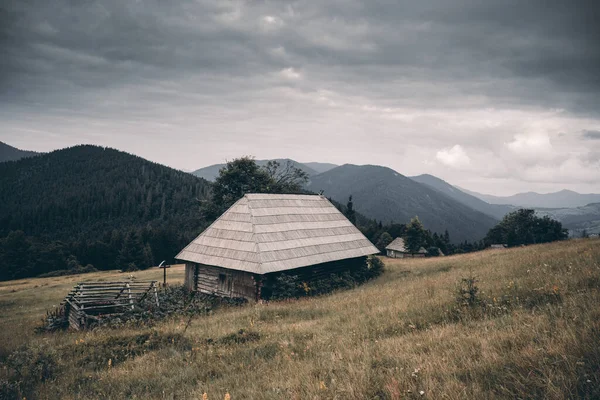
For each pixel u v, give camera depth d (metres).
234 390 6.29
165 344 10.86
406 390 4.77
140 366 8.94
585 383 4.04
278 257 22.33
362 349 7.46
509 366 4.97
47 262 91.00
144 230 110.00
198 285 24.50
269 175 50.34
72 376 8.70
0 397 7.57
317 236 26.88
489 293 10.59
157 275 44.69
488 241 116.38
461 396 4.28
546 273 11.60
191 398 6.26
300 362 7.35
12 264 88.00
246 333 11.02
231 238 24.05
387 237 107.50
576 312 6.67
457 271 19.25
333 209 32.06
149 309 18.89
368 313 11.85
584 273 10.03
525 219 101.44
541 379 4.30
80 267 89.06
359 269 28.64
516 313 7.88
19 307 29.75
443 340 7.06
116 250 100.44
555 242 26.56
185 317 17.47
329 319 12.16
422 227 73.12
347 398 4.95
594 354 4.61
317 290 23.31
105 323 16.56
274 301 20.28
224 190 47.75
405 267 30.77
